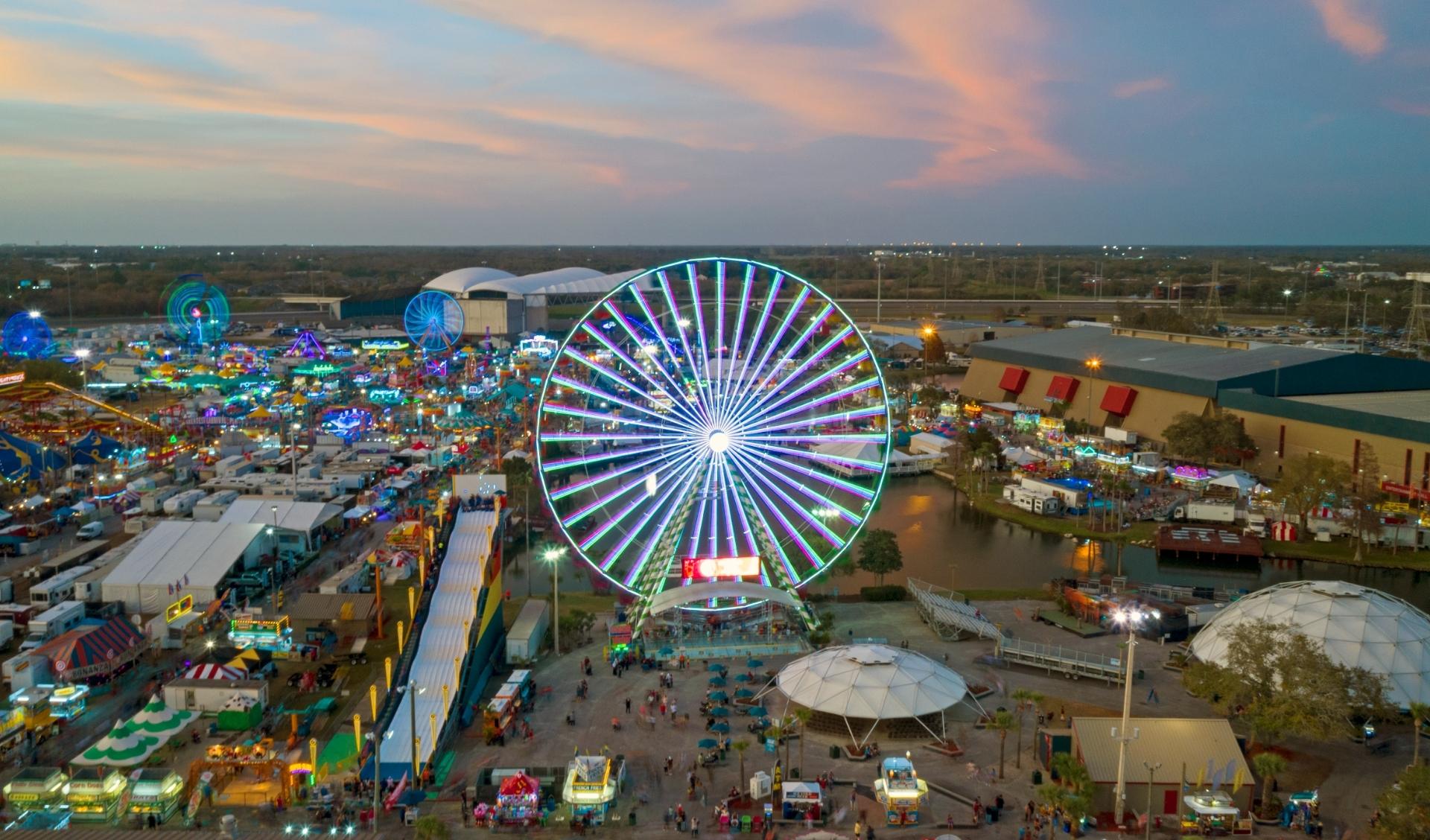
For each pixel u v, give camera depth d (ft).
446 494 465.88
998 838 223.71
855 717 266.57
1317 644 275.80
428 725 265.54
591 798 227.81
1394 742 269.44
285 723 278.26
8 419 577.43
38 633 326.65
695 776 245.04
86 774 230.89
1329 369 650.84
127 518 476.13
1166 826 229.45
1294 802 230.68
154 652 325.62
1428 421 523.29
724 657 330.13
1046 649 324.39
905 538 503.61
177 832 169.99
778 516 364.99
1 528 457.27
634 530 357.20
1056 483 550.36
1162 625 343.05
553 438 342.23
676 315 359.87
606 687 308.60
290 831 194.90
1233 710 280.92
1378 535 472.03
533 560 457.27
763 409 362.33
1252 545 456.45
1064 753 245.24
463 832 226.99
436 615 310.04
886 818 230.07
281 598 373.81
